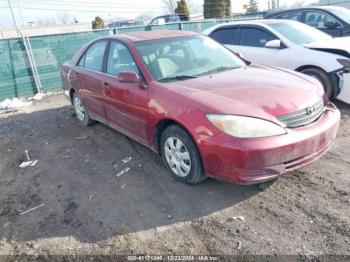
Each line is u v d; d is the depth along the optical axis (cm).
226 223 292
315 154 318
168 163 369
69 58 927
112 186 372
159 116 351
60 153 480
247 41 682
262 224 287
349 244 255
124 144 484
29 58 854
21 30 873
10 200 369
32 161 465
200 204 322
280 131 293
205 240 275
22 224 322
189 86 351
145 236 287
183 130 330
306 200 312
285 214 296
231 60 444
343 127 478
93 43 520
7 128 625
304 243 261
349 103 544
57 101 805
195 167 329
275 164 292
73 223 314
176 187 355
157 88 360
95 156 455
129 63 411
